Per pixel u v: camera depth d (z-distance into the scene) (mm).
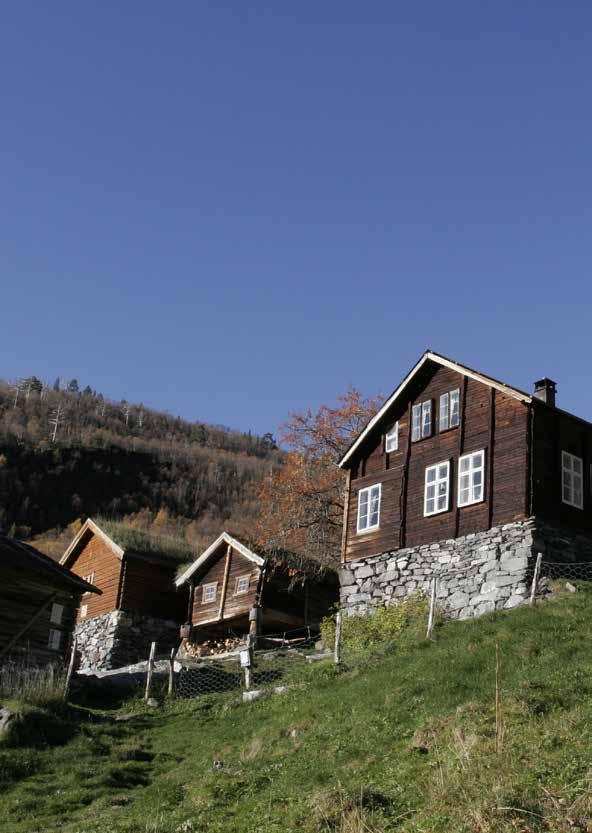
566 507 31125
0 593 31578
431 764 16656
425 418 35062
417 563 32844
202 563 44375
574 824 12734
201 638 43906
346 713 21641
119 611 45688
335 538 48156
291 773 18531
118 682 32125
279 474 51125
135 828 17109
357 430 51875
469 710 18859
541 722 17328
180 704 28344
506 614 26125
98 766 21859
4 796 19953
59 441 161500
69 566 51094
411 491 34375
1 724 23500
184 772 21297
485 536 30922
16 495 138625
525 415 31438
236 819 16406
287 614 41906
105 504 147250
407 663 24078
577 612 24391
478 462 32344
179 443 196000
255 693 26656
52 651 32250
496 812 13359
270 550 43062
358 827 14336
